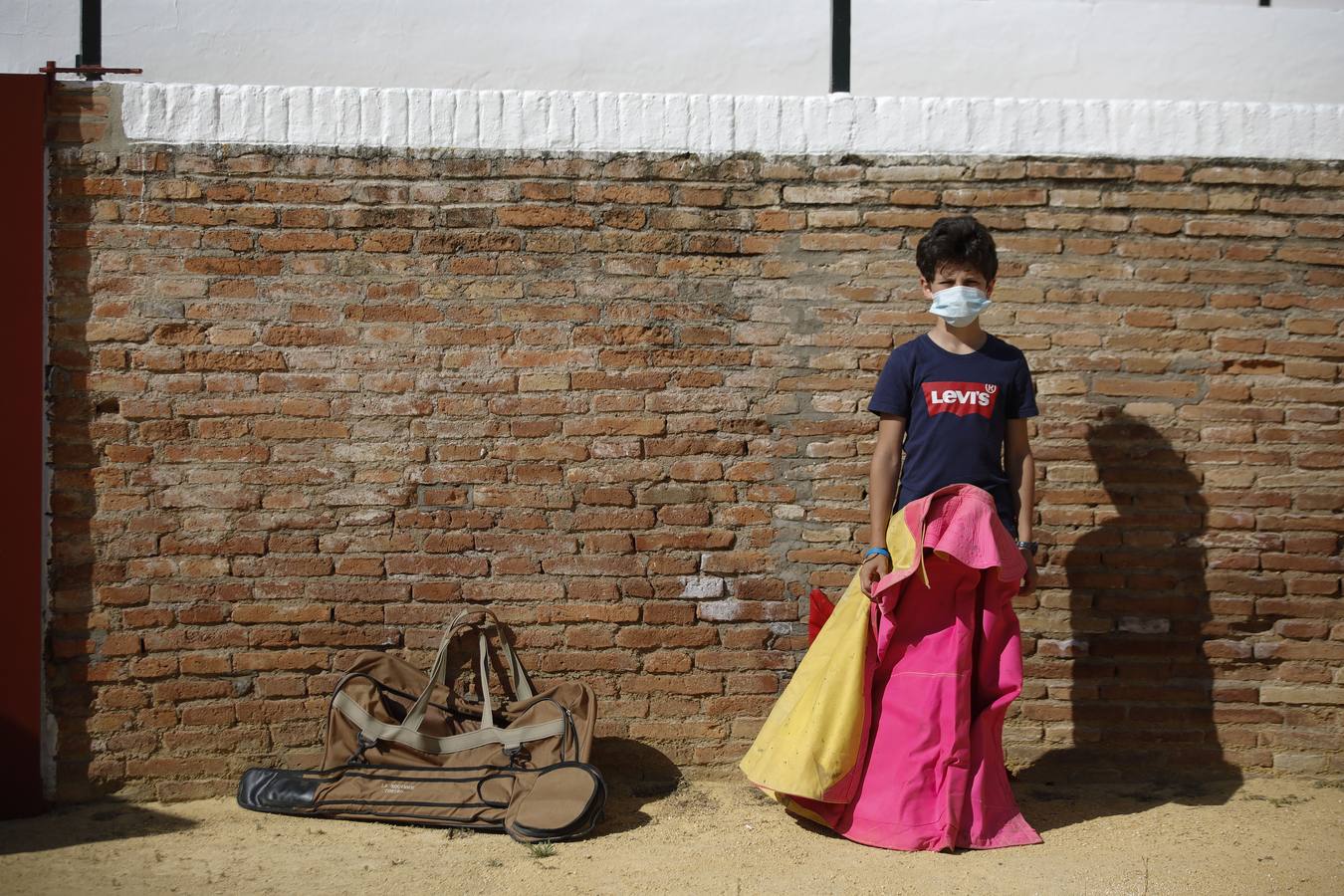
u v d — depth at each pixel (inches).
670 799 164.4
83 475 166.1
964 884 133.1
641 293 171.2
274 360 168.7
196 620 167.8
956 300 149.9
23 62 199.9
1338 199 173.8
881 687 151.6
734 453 171.6
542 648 171.0
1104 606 172.6
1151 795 166.4
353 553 169.6
